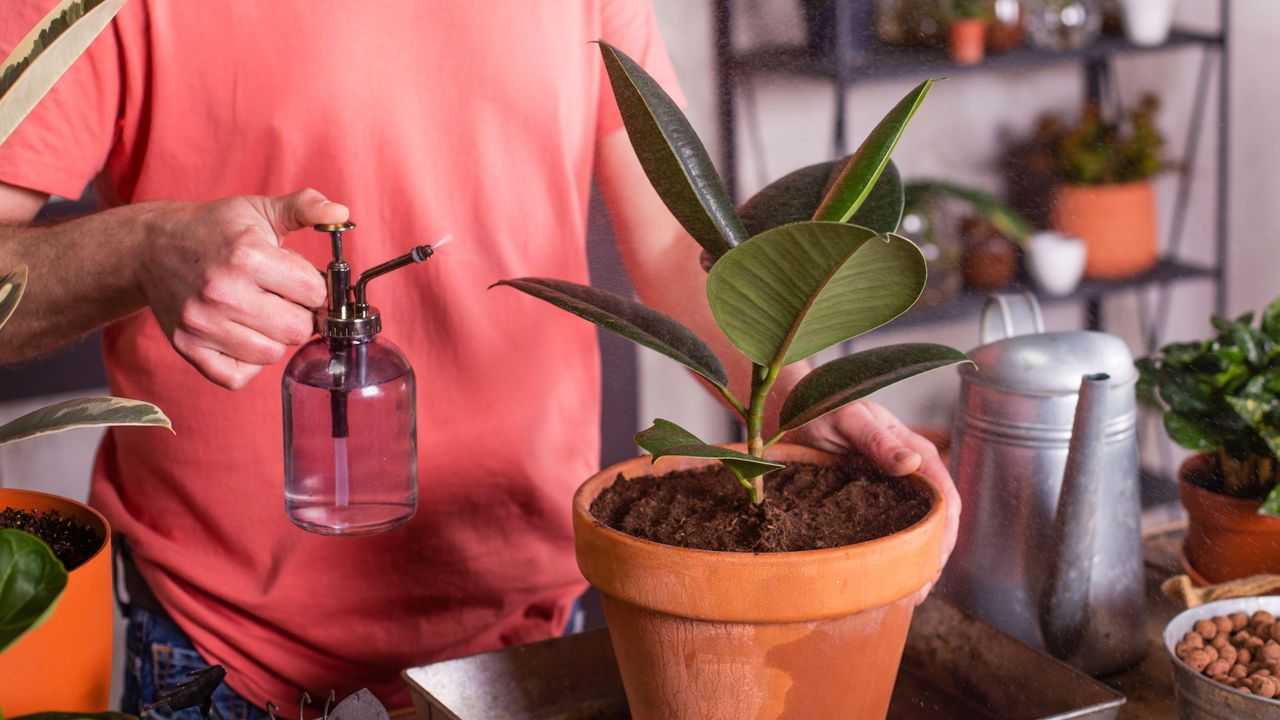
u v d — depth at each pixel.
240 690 1.57
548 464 1.62
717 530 1.15
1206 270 3.54
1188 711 1.28
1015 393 1.36
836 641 1.13
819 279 1.07
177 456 1.54
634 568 1.12
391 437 1.21
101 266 1.30
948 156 3.32
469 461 1.59
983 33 3.21
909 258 1.05
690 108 3.01
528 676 1.29
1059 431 1.36
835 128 3.09
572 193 1.59
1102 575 1.35
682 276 1.58
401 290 1.56
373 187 1.53
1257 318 3.64
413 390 1.23
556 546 1.65
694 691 1.15
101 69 1.46
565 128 1.57
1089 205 3.35
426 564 1.60
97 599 1.11
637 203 1.61
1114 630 1.36
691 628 1.13
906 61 3.14
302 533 1.55
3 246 1.35
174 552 1.55
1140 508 1.37
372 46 1.50
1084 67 3.39
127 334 1.53
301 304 1.25
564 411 1.63
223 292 1.23
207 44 1.48
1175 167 3.53
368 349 1.21
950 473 1.43
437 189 1.54
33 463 2.69
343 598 1.58
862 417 1.26
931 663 1.33
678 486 1.23
